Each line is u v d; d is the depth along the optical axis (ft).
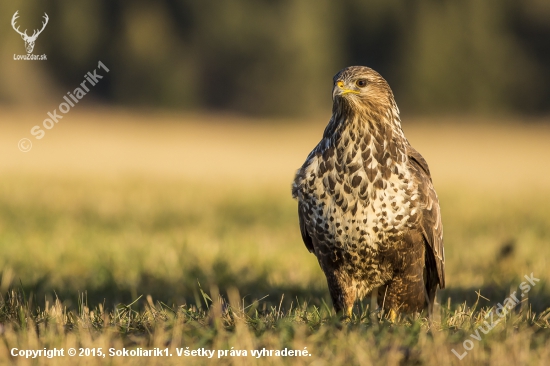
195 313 22.34
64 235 41.98
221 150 124.26
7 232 43.24
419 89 213.46
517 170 99.19
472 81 215.10
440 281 25.98
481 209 58.39
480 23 217.56
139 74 205.87
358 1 217.77
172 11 215.51
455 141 157.58
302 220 25.64
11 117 166.09
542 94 221.87
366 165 23.67
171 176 81.05
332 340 19.27
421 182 24.21
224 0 211.20
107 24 209.26
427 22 215.10
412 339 19.61
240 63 212.84
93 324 21.47
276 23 211.82
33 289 29.04
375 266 24.52
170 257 35.55
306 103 208.74
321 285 31.35
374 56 221.87
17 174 77.15
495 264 35.22
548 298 27.96
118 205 58.18
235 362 18.22
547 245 40.04
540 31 223.30
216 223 51.21
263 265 35.12
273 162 104.78
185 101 208.64
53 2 197.88
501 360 18.12
